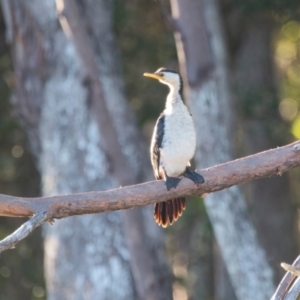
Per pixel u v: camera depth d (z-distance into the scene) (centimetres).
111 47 1747
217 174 863
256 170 862
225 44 2005
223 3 2142
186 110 959
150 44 2052
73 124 1695
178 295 2492
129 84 2091
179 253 2475
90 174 1666
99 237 1642
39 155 1886
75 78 1709
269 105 2120
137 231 1460
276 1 1959
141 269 1483
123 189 852
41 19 1725
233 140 1855
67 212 844
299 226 2503
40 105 1777
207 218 2022
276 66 2422
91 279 1636
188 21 1485
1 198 824
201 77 1516
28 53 1750
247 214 1590
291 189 2439
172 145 944
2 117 2031
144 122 2105
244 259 1579
